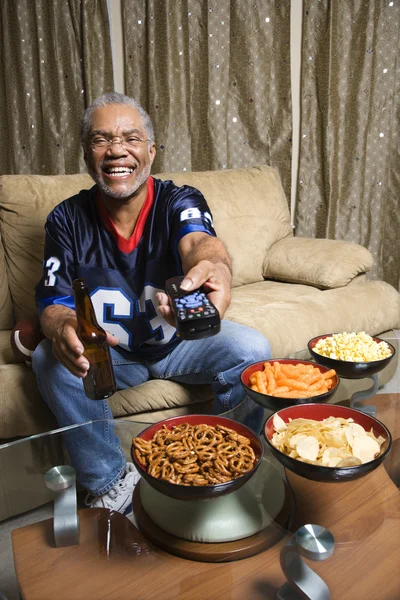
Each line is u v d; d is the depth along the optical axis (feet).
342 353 3.58
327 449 2.46
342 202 9.59
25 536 2.53
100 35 8.60
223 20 8.66
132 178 4.41
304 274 6.97
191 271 3.10
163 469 2.33
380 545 2.32
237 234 7.30
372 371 3.52
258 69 8.90
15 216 5.92
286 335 5.43
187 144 9.09
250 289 7.03
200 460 2.39
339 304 6.12
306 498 2.65
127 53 8.74
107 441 3.16
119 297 4.73
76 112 8.80
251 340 4.58
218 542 2.35
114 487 2.85
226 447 2.45
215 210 7.20
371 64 8.98
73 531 2.53
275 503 2.56
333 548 2.28
